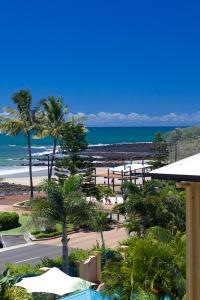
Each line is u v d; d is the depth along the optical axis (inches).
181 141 4261.8
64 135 1966.0
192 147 3732.8
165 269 539.2
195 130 4475.9
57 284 818.2
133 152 6102.4
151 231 767.1
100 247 1279.5
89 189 1950.1
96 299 733.3
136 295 538.9
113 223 1779.0
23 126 2274.9
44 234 1614.2
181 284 533.0
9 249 1477.6
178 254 565.9
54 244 1535.4
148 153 5876.0
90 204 1084.5
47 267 1023.6
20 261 1327.5
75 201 1032.8
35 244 1542.8
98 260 1077.1
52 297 853.2
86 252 1138.7
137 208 1246.3
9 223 1769.2
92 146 7317.9
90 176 1964.8
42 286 808.9
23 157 5339.6
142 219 1242.6
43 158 5009.8
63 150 1994.3
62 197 1038.4
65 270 1029.8
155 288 537.6
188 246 254.2
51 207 1034.7
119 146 7317.9
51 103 2229.3
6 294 717.9
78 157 1963.6
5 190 2839.6
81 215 1050.1
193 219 251.4
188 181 234.8
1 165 4566.9
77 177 1093.1
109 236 1604.3
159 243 597.9
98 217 1229.7
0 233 1699.1
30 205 1066.1
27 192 2775.6
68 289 807.1
